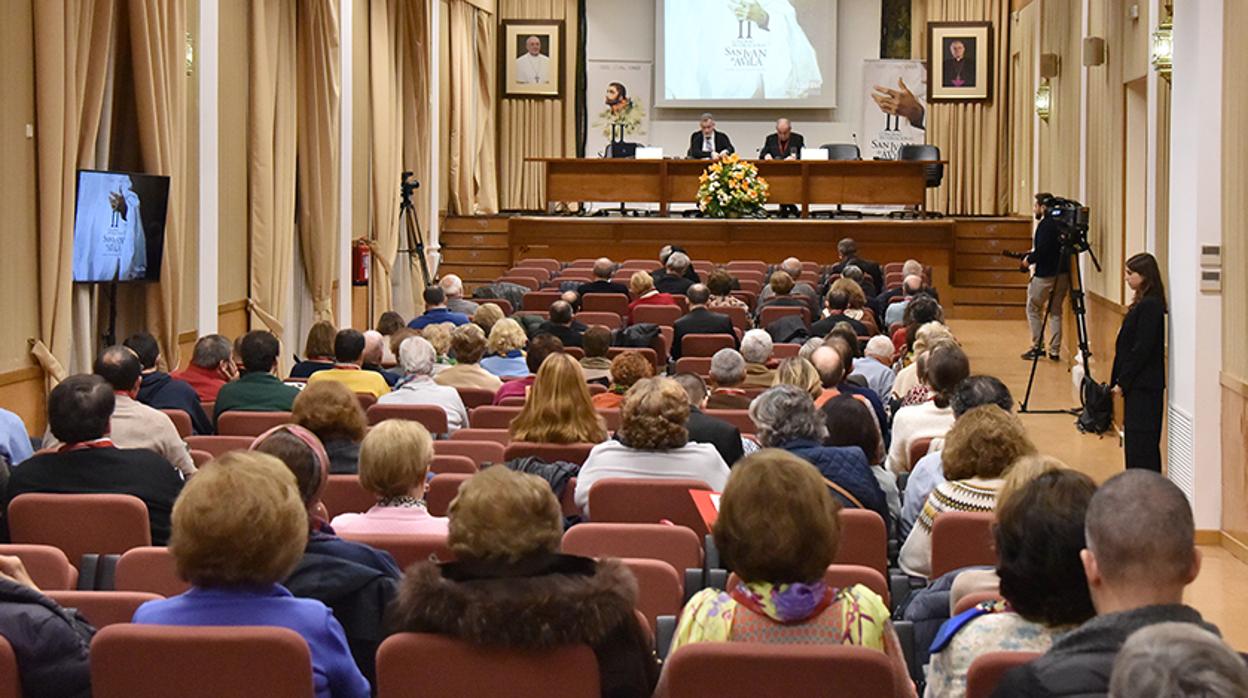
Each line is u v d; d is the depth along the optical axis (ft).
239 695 8.40
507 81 66.80
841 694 8.25
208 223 30.83
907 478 17.48
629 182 56.08
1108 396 32.71
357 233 47.11
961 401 16.52
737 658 8.25
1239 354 22.45
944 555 12.69
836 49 66.74
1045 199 44.01
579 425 17.63
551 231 55.72
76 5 23.99
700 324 31.94
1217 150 23.30
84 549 13.03
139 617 8.83
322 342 25.31
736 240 54.80
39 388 23.88
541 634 8.27
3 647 8.35
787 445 15.10
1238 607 20.10
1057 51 47.32
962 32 65.16
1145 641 4.66
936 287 54.65
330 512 14.67
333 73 39.78
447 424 20.34
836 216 57.11
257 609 8.83
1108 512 6.77
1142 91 34.27
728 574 12.57
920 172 54.95
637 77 67.62
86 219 24.40
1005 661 7.82
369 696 9.38
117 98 27.04
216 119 30.99
